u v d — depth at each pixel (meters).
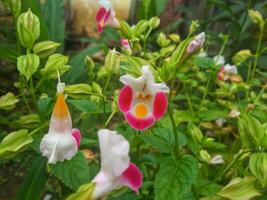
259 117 0.18
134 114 0.12
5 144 0.12
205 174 0.16
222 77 0.20
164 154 0.14
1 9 0.37
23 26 0.12
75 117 0.18
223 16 0.32
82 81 0.21
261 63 0.27
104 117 0.15
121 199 0.14
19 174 0.25
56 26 0.25
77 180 0.12
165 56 0.16
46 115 0.14
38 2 0.24
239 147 0.18
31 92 0.13
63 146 0.11
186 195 0.13
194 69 0.20
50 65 0.13
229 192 0.12
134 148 0.15
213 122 0.21
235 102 0.21
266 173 0.11
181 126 0.18
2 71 0.35
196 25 0.18
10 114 0.27
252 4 0.32
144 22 0.16
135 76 0.13
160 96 0.12
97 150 0.17
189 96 0.20
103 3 0.16
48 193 0.22
